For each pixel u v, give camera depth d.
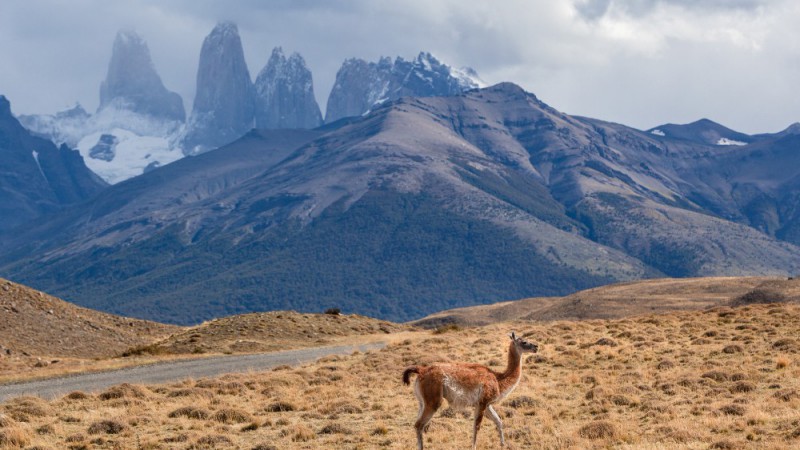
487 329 60.94
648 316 59.50
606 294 138.00
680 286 138.00
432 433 24.20
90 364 47.72
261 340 61.00
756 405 25.22
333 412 28.22
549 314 134.00
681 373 31.91
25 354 53.59
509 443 22.69
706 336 42.72
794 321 46.19
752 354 35.94
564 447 22.08
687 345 40.47
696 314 57.34
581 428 23.62
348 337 67.19
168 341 61.88
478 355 42.84
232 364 46.38
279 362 47.12
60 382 39.09
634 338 44.22
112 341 64.00
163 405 29.75
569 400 29.30
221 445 23.88
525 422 25.84
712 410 25.06
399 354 44.69
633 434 22.89
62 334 61.00
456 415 26.98
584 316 125.56
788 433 21.69
